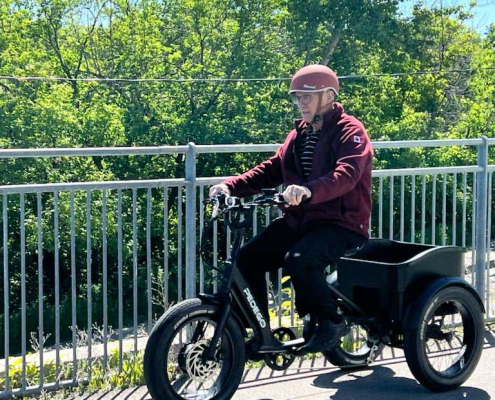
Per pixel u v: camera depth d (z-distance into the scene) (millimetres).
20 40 31766
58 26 32281
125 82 31422
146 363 4145
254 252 4609
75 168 27469
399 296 4688
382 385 5012
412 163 28688
